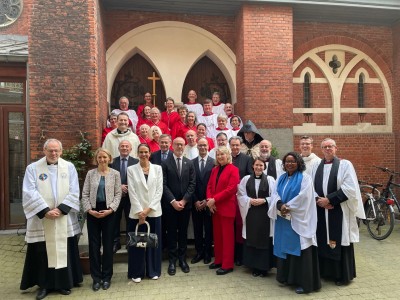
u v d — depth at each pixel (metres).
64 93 6.41
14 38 7.16
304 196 4.39
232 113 8.46
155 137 6.09
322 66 9.52
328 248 4.58
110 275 4.66
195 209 5.44
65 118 6.40
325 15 9.12
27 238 4.38
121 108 7.27
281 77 8.35
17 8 7.20
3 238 6.80
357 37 9.61
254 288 4.53
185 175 5.14
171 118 7.39
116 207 4.64
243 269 5.20
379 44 9.72
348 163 4.66
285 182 4.66
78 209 4.54
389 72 9.75
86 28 6.48
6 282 4.85
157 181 4.85
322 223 4.66
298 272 4.41
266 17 8.30
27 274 4.43
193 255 5.74
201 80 9.35
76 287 4.62
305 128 9.45
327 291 4.44
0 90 7.32
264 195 4.89
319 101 9.59
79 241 5.41
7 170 7.37
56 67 6.40
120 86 8.97
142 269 4.76
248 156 5.57
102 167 4.70
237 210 5.33
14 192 7.43
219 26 8.93
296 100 9.45
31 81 6.34
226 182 5.00
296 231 4.39
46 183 4.41
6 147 7.36
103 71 7.78
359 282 4.71
